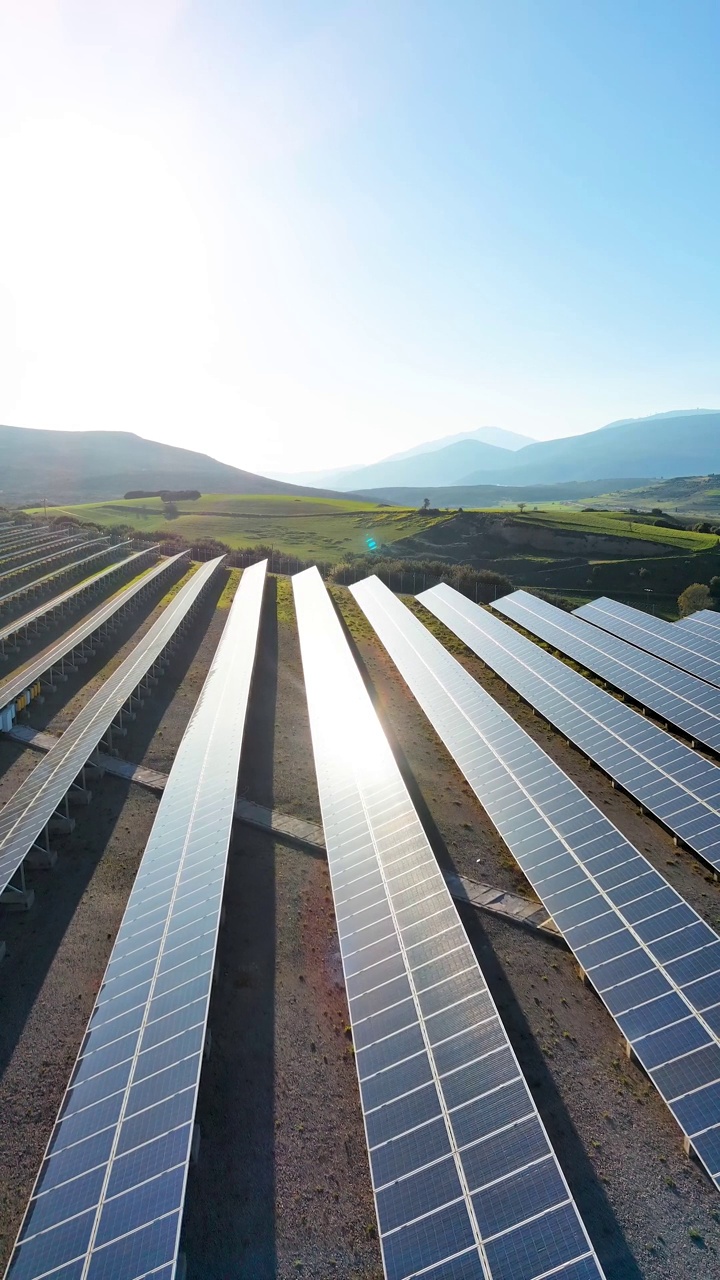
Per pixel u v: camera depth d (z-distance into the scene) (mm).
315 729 42969
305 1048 21734
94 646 63312
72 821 33656
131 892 27406
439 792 37219
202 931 23859
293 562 117625
